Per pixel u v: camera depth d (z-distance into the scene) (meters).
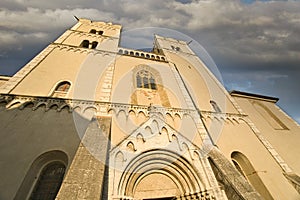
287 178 11.14
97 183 5.47
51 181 7.66
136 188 8.06
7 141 7.77
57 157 8.23
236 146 12.56
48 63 12.72
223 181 8.38
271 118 17.61
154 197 8.10
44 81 11.27
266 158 12.36
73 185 5.21
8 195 6.40
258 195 7.39
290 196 10.16
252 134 14.20
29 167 7.25
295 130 16.55
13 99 9.37
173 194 8.52
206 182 8.46
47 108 9.50
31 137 8.16
